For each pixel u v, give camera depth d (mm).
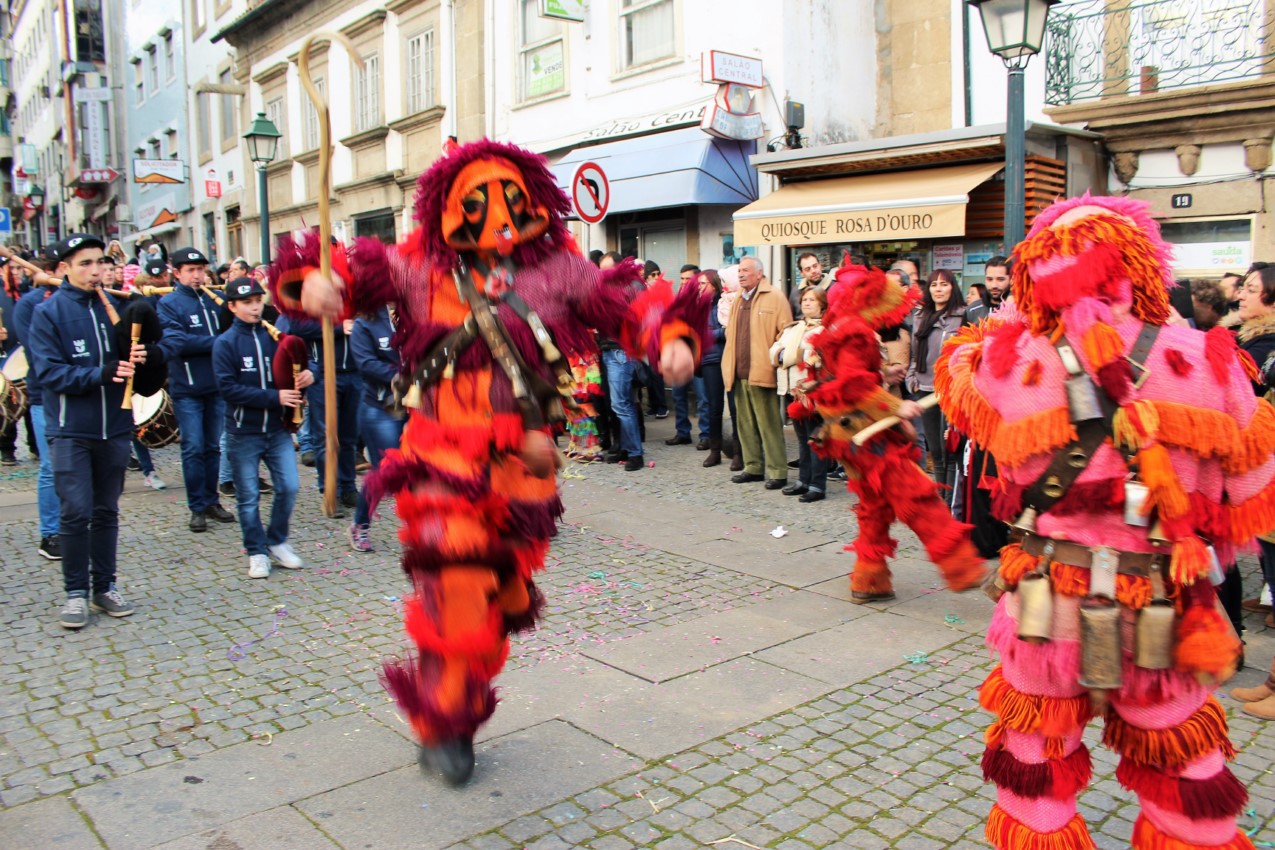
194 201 29391
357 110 20031
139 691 4512
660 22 13453
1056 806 2564
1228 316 6133
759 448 9148
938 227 10133
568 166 13961
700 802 3475
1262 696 4219
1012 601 2586
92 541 5504
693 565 6535
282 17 22438
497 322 3203
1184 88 9805
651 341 3289
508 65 15875
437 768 3500
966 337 2760
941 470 7949
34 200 47969
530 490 3332
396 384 3373
